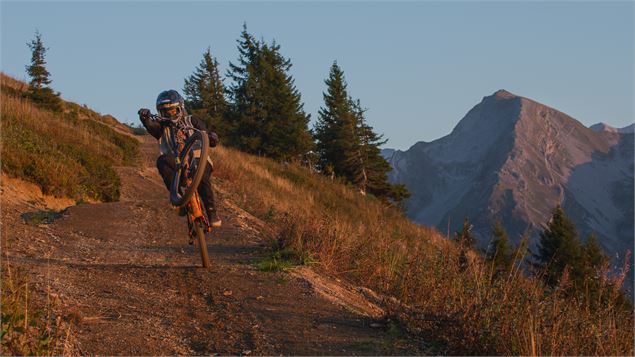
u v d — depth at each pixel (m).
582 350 5.48
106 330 5.62
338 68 59.16
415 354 5.45
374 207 37.91
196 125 7.34
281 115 57.00
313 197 31.81
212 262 8.59
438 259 8.50
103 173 18.11
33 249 8.92
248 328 5.94
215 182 22.95
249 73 56.53
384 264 9.62
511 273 7.12
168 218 12.49
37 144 16.72
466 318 5.80
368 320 6.29
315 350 5.43
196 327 5.96
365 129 58.16
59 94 40.53
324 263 8.80
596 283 6.51
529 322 5.50
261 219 15.23
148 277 7.62
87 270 7.80
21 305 5.64
